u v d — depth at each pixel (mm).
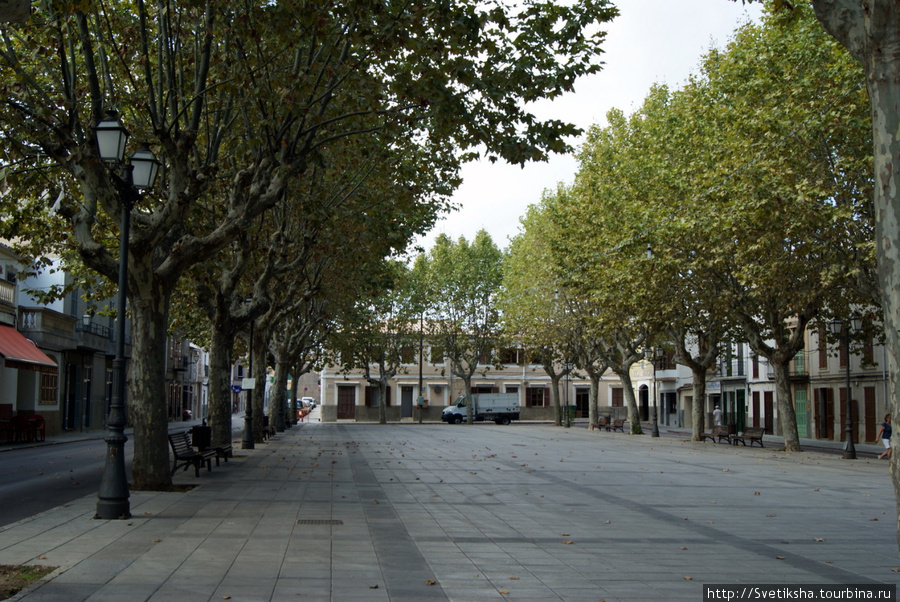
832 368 43375
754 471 21250
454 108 13000
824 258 24469
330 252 24562
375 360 65688
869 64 4754
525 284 50219
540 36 13500
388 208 22797
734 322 35281
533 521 11516
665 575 7973
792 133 21781
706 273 28953
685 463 23766
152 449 14109
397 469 20156
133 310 13852
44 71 14922
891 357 4516
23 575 7441
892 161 4586
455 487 16016
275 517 11461
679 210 27375
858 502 14453
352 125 18281
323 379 75000
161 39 12938
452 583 7504
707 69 29078
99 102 12227
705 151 27609
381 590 7172
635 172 33438
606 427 49438
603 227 34062
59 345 40125
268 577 7578
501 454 26734
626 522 11562
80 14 11953
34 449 29859
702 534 10578
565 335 48656
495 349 67375
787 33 22406
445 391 76625
